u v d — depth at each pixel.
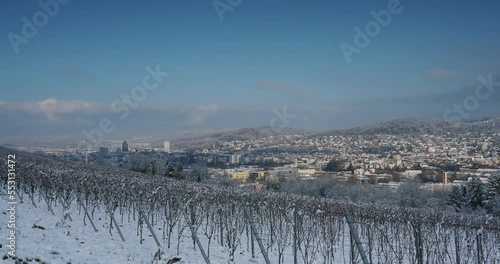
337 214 26.05
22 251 12.71
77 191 24.61
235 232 20.09
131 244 17.78
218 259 17.55
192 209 21.78
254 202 25.86
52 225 17.91
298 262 18.78
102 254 14.64
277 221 25.38
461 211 47.44
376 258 21.09
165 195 24.00
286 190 62.53
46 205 23.36
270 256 19.58
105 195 24.19
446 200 52.12
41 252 13.09
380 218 24.83
